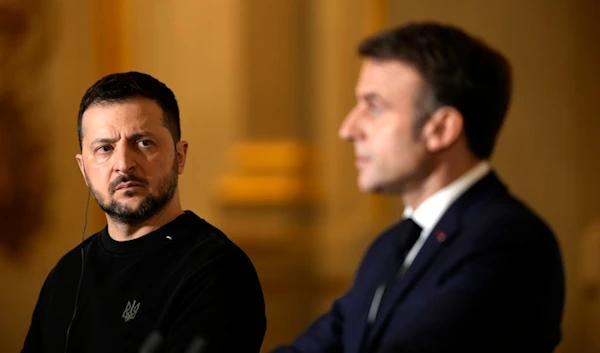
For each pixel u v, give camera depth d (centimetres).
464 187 398
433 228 388
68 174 976
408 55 396
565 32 955
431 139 395
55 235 975
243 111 973
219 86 980
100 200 229
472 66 395
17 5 973
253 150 970
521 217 371
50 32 978
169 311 219
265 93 971
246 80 973
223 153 977
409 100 395
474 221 379
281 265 952
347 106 957
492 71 402
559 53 956
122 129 224
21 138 974
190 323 214
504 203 385
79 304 236
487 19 955
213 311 215
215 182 973
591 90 955
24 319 971
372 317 411
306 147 966
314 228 957
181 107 984
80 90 978
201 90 984
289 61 966
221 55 980
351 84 957
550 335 360
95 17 977
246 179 964
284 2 966
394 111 397
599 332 930
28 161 976
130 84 226
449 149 397
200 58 984
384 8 950
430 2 953
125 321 224
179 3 985
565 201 958
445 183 400
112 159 225
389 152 397
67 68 980
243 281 224
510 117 960
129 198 228
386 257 426
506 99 412
